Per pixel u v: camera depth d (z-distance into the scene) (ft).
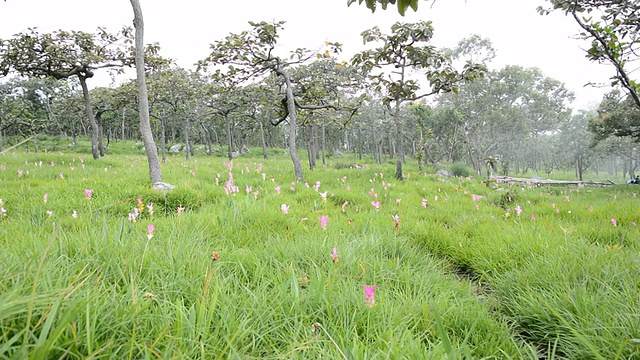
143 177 28.68
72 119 165.89
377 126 151.64
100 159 52.70
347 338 6.39
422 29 33.19
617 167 290.15
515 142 179.11
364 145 216.74
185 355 4.98
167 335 5.25
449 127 151.43
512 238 13.88
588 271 10.25
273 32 34.19
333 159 164.86
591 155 187.52
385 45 36.50
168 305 6.86
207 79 94.58
